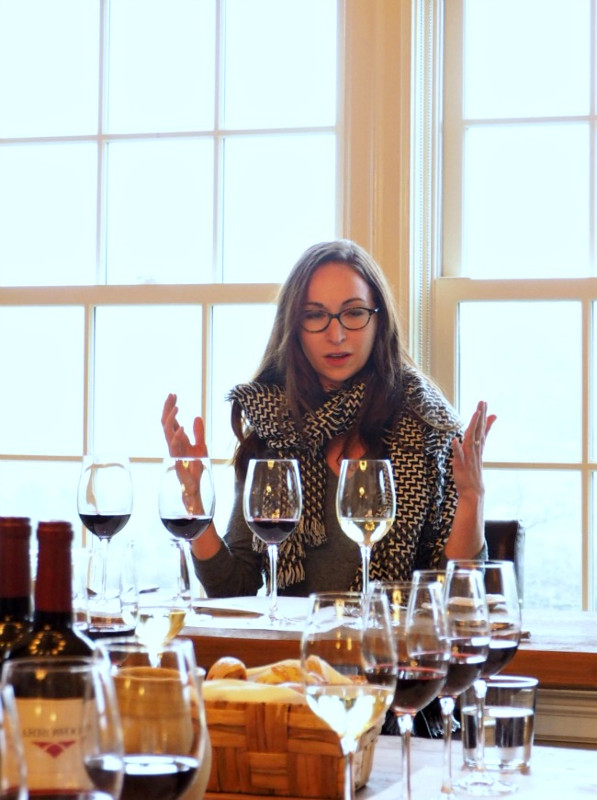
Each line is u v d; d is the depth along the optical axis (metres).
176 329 3.30
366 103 3.10
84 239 3.39
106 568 1.41
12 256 3.43
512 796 1.16
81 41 3.40
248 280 3.28
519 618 1.36
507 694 1.30
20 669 0.71
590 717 1.77
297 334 2.44
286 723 1.12
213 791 1.15
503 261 3.14
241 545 2.42
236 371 3.27
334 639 1.00
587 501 3.03
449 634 1.18
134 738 0.84
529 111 3.14
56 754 0.70
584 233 3.10
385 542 2.31
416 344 3.07
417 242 3.08
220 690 1.15
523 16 3.14
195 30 3.33
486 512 3.09
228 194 3.30
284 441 2.40
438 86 3.12
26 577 1.01
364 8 3.11
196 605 2.05
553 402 3.07
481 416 2.15
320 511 2.36
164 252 3.33
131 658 0.88
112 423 3.34
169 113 3.34
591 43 3.10
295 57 3.26
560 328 3.07
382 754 1.35
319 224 3.24
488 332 3.11
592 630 1.97
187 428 3.29
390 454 2.39
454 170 3.16
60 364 3.37
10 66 3.44
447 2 3.17
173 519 1.94
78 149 3.39
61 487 3.36
